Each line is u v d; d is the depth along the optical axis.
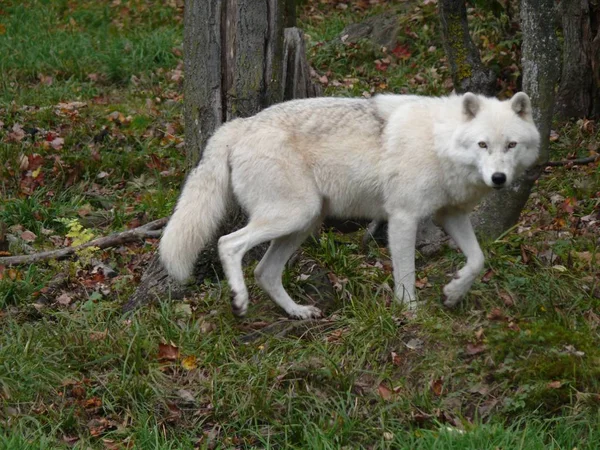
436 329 8.27
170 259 8.60
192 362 8.30
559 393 7.51
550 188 12.02
